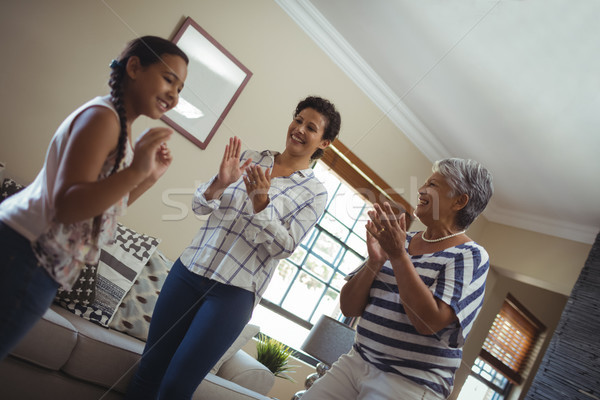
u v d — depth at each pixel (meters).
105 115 0.95
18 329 0.92
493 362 5.92
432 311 1.27
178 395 1.51
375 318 1.42
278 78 3.55
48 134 2.81
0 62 2.67
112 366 2.06
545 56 2.83
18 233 0.91
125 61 1.04
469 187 1.46
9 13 2.66
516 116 3.51
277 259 1.73
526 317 6.19
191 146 3.25
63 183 0.90
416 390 1.31
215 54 3.25
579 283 4.11
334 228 4.18
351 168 4.12
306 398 1.44
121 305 2.48
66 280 0.98
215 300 1.60
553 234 4.81
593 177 3.77
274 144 3.57
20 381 1.87
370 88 3.98
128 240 2.60
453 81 3.51
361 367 1.41
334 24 3.59
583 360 3.76
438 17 2.96
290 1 3.47
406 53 3.47
